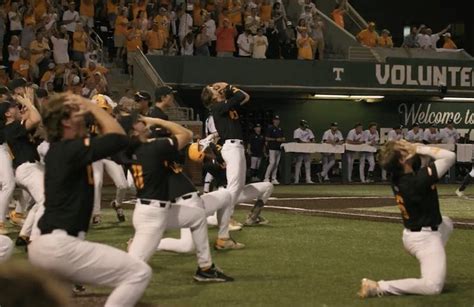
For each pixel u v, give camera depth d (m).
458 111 60.69
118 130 10.90
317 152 51.59
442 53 62.31
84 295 14.62
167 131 17.33
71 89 43.69
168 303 14.12
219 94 21.89
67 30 48.91
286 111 56.97
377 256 19.33
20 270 5.70
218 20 55.69
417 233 14.66
